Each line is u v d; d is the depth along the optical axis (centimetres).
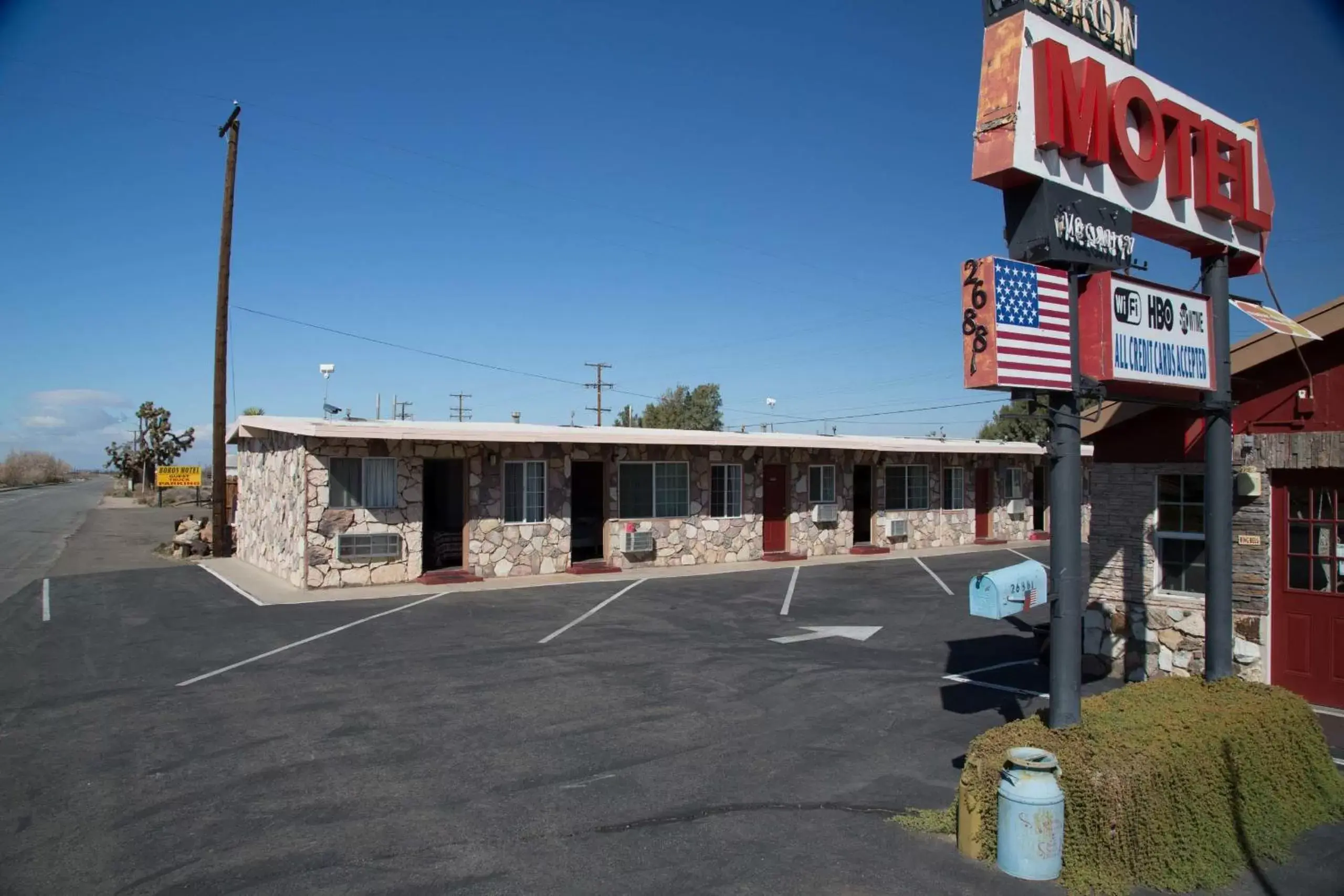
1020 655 1093
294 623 1294
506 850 529
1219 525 707
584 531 2120
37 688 920
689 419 6028
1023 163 555
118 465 5872
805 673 994
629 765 684
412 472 1728
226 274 2217
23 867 507
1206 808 526
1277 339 801
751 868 506
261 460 2014
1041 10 581
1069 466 559
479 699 880
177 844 538
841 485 2372
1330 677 793
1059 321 561
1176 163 692
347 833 553
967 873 499
